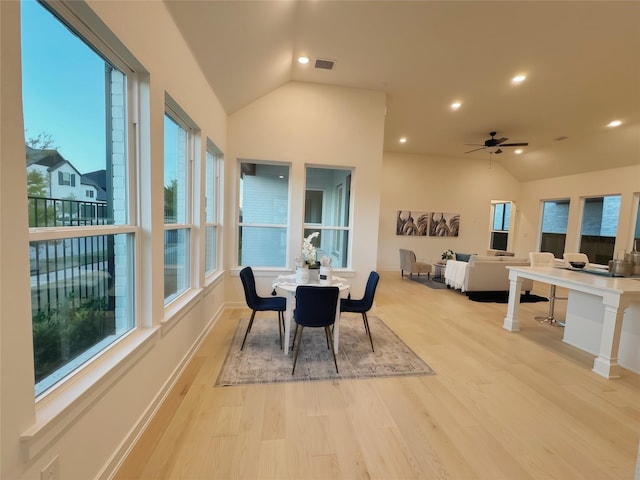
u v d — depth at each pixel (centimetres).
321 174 444
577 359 295
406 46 320
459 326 388
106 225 157
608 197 671
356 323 392
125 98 170
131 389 162
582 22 268
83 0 114
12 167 88
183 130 273
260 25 263
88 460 126
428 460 163
